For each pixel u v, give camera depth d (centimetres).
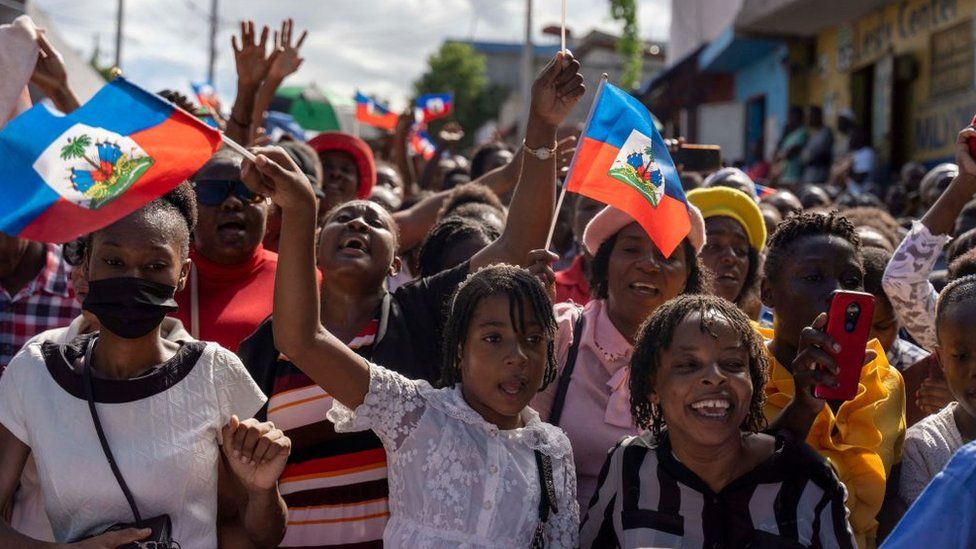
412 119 1040
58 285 471
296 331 317
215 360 327
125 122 302
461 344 337
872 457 359
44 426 311
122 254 312
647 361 330
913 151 1517
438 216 586
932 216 418
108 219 295
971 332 324
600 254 422
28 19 415
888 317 474
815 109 1752
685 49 2275
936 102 1440
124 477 309
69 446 309
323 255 392
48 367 316
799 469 320
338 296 393
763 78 2045
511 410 329
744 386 317
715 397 315
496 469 324
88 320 377
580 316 409
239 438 310
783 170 1673
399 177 942
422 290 400
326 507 360
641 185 400
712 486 322
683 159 745
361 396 328
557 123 411
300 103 1531
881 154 1569
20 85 408
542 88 406
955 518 234
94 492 308
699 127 2297
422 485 323
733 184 643
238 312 453
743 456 324
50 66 481
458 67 5031
